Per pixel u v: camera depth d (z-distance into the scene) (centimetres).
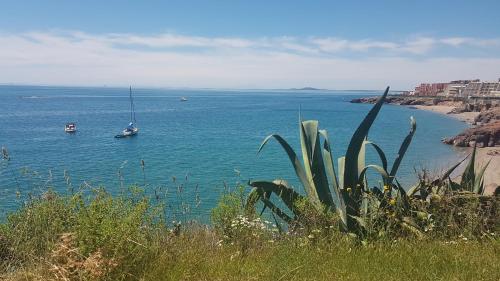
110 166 3800
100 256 385
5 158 659
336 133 7612
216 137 7025
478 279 408
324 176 595
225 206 546
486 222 552
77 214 468
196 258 449
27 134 7612
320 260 457
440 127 8881
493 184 888
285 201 589
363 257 466
